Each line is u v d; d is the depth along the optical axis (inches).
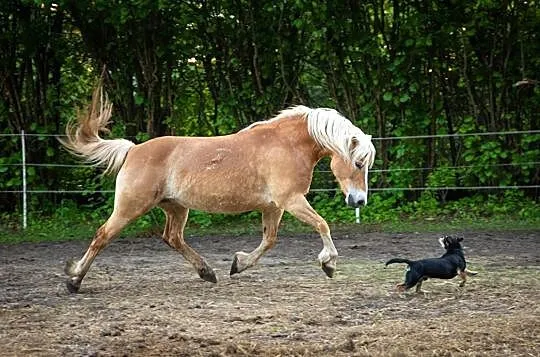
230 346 235.0
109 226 343.9
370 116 681.6
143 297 324.5
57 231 598.5
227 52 684.1
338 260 439.2
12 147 695.1
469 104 700.0
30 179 668.1
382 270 397.1
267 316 282.2
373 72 679.7
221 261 447.2
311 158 350.0
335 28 655.1
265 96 681.0
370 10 692.1
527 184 676.7
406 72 671.1
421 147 671.8
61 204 681.0
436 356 227.3
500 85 672.4
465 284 347.3
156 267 419.2
